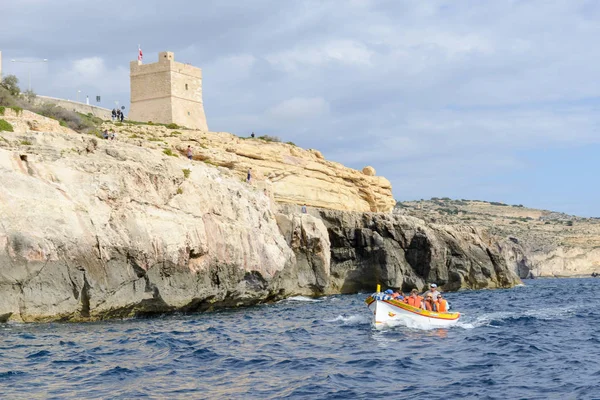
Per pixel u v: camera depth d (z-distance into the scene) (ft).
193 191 153.58
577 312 156.35
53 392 71.26
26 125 173.88
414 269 243.19
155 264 135.85
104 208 131.34
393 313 122.62
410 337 110.42
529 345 100.94
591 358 90.99
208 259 151.23
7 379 76.69
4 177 119.55
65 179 129.39
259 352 95.61
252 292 167.43
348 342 105.29
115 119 295.28
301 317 140.97
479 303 189.67
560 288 295.89
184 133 249.14
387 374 81.20
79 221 124.88
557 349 98.22
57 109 232.53
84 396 69.77
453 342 104.99
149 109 289.12
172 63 286.46
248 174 203.31
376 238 236.02
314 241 205.46
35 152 132.36
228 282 156.87
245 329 119.55
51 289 118.73
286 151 263.29
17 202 118.42
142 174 142.41
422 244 242.58
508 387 74.59
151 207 140.67
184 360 88.89
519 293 243.40
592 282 438.81
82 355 90.63
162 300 137.49
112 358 89.30
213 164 222.28
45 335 106.11
